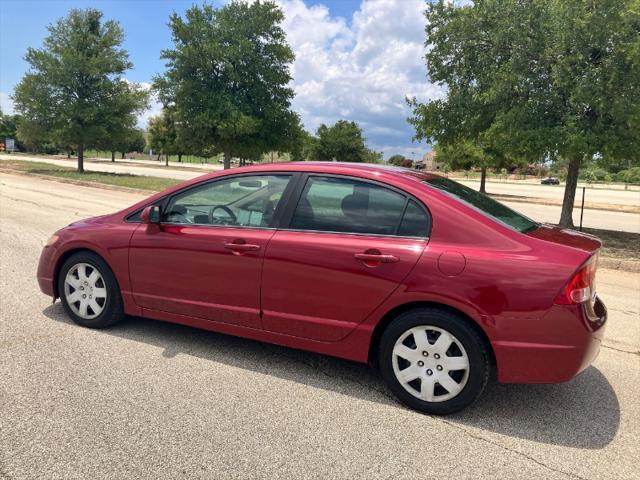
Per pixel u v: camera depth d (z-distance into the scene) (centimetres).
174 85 2427
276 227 367
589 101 1085
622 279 770
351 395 342
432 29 1479
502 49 1312
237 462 261
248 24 2408
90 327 441
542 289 294
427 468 263
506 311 298
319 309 346
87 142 3006
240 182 390
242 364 383
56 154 8975
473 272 305
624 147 1122
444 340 315
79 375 351
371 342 338
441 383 315
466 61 1400
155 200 421
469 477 257
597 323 307
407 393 326
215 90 2444
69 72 2884
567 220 1358
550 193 3916
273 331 367
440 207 328
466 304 305
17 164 3659
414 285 317
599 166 1233
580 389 366
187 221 405
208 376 360
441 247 318
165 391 334
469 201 344
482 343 309
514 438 297
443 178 402
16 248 764
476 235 316
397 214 338
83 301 440
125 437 279
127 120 3130
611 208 2484
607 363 417
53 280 454
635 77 1059
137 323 460
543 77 1208
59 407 307
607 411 333
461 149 3447
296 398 334
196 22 2367
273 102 2495
